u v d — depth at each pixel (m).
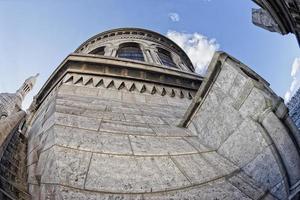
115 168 5.14
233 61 7.02
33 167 5.68
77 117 6.94
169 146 6.45
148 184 4.92
